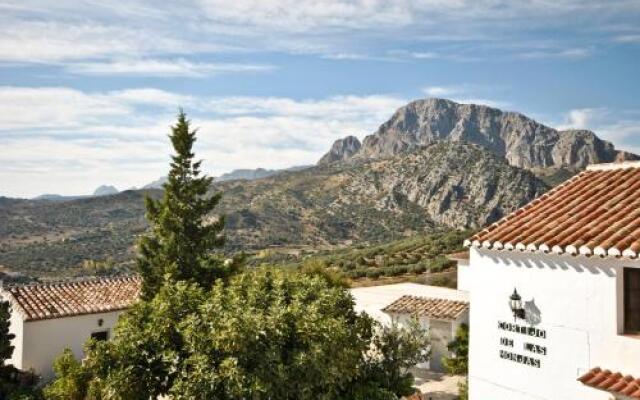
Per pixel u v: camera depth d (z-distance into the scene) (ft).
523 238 31.81
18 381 72.33
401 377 47.01
